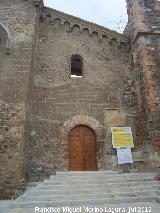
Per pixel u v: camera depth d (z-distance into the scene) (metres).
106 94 13.61
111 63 14.41
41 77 13.39
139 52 13.59
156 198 8.85
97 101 13.39
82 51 14.41
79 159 12.45
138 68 13.72
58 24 14.80
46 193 9.14
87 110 13.14
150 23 13.91
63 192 9.20
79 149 12.61
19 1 13.68
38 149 12.10
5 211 7.77
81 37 14.75
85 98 13.36
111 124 13.01
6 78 11.76
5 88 11.56
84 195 8.93
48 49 14.11
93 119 12.99
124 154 12.45
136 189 9.56
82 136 12.84
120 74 14.22
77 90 13.46
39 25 14.48
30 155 11.91
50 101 13.02
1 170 10.20
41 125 12.51
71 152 12.52
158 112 12.00
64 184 9.92
